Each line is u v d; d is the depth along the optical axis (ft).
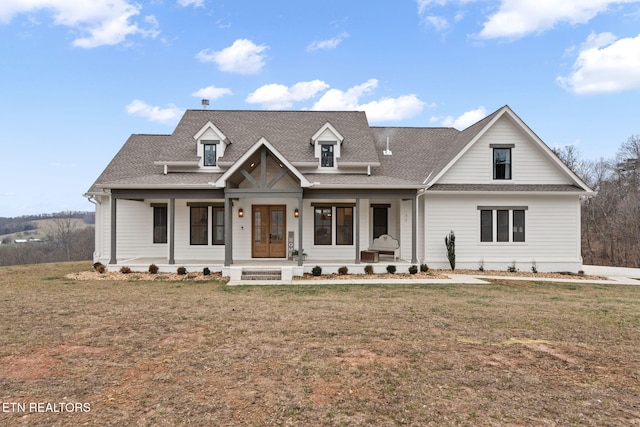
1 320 25.79
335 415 13.08
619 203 120.57
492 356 19.01
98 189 58.34
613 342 21.38
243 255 57.62
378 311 28.94
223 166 57.21
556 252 56.03
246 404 13.87
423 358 18.70
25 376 16.37
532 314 28.09
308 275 49.62
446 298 34.71
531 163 57.11
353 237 58.39
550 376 16.56
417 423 12.57
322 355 19.07
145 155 63.21
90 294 36.29
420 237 57.26
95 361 18.17
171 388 15.21
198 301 32.89
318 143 58.39
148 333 22.80
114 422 12.57
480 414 13.16
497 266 55.72
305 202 57.93
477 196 55.98
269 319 26.32
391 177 57.77
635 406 13.82
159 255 59.16
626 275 53.47
